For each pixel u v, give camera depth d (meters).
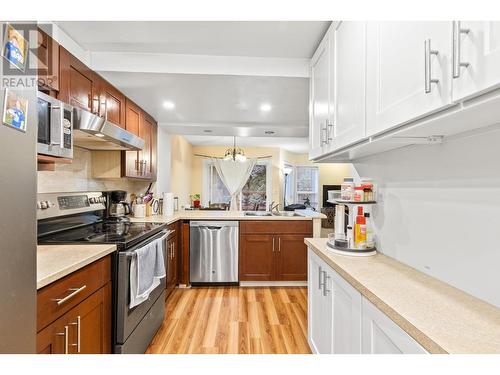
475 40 0.62
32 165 0.81
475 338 0.67
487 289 0.88
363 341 1.03
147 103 2.84
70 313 1.22
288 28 1.69
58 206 2.03
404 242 1.33
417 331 0.71
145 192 3.63
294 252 3.32
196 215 3.47
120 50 2.00
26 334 0.79
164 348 1.98
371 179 1.67
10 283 0.73
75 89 1.82
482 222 0.90
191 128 3.84
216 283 3.33
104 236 1.86
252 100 2.71
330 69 1.58
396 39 0.93
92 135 1.94
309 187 7.23
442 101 0.72
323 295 1.55
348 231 1.58
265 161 6.55
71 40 1.82
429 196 1.16
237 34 1.77
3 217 0.71
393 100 0.95
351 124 1.29
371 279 1.10
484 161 0.90
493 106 0.66
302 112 3.13
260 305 2.76
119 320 1.61
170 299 2.91
